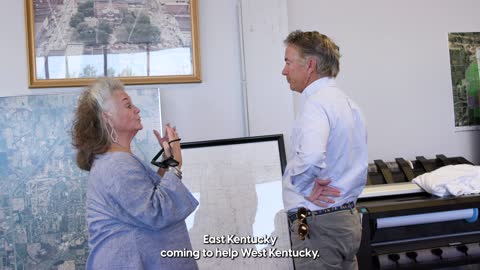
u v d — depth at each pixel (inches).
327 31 125.6
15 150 102.5
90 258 61.6
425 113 131.9
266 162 107.5
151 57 113.0
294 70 75.4
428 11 132.6
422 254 91.4
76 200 102.5
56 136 103.1
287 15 118.3
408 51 131.2
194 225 103.7
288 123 116.7
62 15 109.5
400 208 91.4
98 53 110.7
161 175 73.2
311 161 66.2
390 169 118.9
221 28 118.0
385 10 129.7
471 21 135.7
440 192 98.9
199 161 106.1
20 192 102.0
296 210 72.5
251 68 116.0
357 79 127.6
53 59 109.0
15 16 109.1
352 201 73.3
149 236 60.8
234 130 118.3
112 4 111.5
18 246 101.3
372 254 90.5
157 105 107.7
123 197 58.4
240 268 102.8
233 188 105.8
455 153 133.6
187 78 114.3
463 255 93.3
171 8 114.0
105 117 62.2
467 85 135.0
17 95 104.3
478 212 95.7
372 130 128.5
